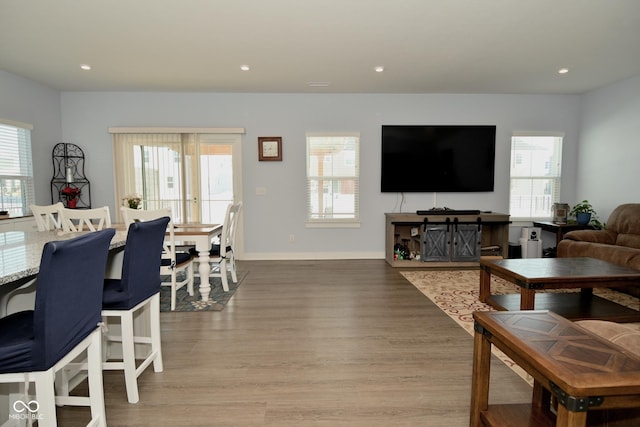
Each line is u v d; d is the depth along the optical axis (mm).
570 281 2559
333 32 3105
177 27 2986
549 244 5547
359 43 3354
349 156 5312
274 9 2691
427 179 5285
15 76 4285
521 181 5488
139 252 1844
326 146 5289
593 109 5121
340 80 4547
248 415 1711
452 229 4824
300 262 5168
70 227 2930
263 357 2301
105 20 2850
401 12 2752
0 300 1617
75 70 4105
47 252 1142
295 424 1642
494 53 3629
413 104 5266
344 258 5387
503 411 1504
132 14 2752
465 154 5270
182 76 4348
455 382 1997
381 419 1674
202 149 5215
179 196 5180
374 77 4430
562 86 4895
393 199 5375
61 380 1798
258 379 2035
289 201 5320
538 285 2531
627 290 3545
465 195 5410
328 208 5355
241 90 5027
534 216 5531
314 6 2650
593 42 3350
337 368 2154
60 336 1235
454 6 2662
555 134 5383
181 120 5176
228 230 3900
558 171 5480
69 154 5113
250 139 5230
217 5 2623
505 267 2883
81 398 1608
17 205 4383
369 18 2850
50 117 4887
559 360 1124
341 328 2773
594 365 1092
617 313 2637
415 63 3918
